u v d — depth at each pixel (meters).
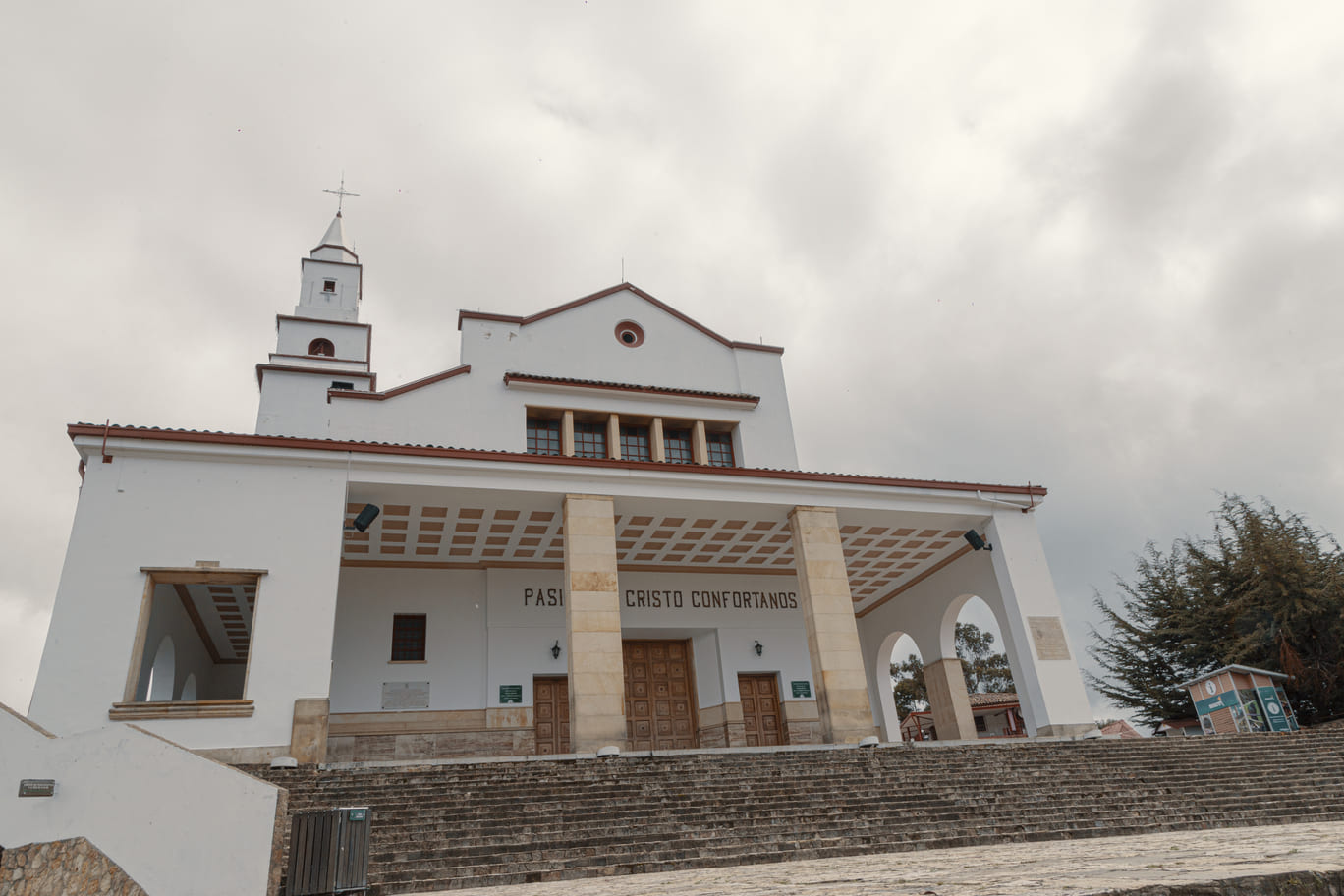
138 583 14.19
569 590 16.55
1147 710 32.44
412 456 16.50
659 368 24.05
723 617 23.56
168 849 7.94
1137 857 3.77
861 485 19.47
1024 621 19.69
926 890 2.85
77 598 13.75
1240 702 19.44
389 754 19.53
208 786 8.18
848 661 17.66
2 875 7.73
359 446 16.17
